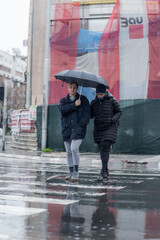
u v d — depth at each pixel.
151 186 7.88
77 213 5.23
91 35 20.20
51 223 4.66
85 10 26.88
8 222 4.66
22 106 93.19
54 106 19.52
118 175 9.86
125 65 19.34
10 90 91.12
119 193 6.94
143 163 13.95
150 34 19.12
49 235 4.14
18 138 23.38
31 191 7.00
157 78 19.06
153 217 5.05
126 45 19.36
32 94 33.12
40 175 9.60
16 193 6.75
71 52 20.30
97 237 4.10
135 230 4.40
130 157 16.45
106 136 8.73
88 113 8.66
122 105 18.33
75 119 8.64
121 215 5.15
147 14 19.23
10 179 8.65
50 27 21.16
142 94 19.12
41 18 31.66
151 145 17.95
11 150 21.00
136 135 18.09
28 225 4.54
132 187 7.71
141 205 5.84
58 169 11.42
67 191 7.08
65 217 4.98
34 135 20.66
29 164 13.12
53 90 20.20
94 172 10.60
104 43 19.73
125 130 18.17
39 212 5.23
